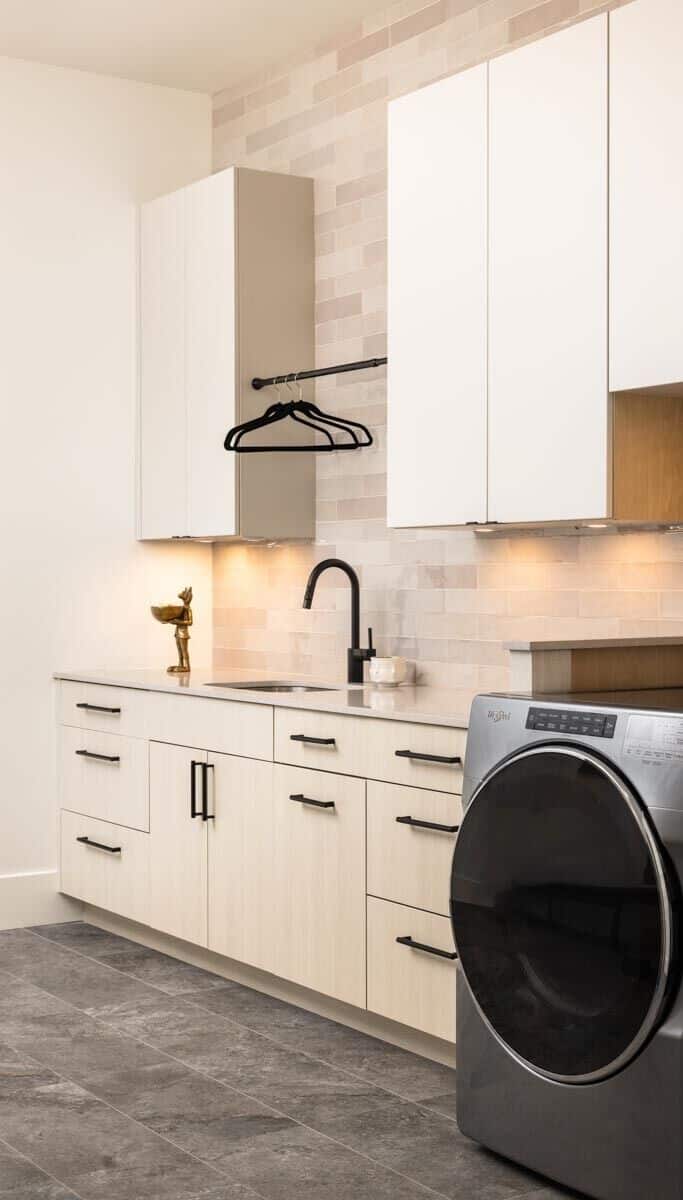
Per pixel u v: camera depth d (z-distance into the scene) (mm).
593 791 2539
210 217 4691
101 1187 2691
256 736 3896
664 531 3473
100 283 5051
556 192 3283
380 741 3414
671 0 2982
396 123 3789
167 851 4324
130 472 5113
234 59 4898
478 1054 2838
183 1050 3518
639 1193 2463
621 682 3090
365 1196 2652
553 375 3299
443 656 4199
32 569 4926
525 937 2688
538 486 3352
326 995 3727
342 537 4613
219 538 4809
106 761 4648
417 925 3307
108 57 4887
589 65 3188
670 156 2988
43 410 4941
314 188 4738
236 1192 2668
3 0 4395
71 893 4898
